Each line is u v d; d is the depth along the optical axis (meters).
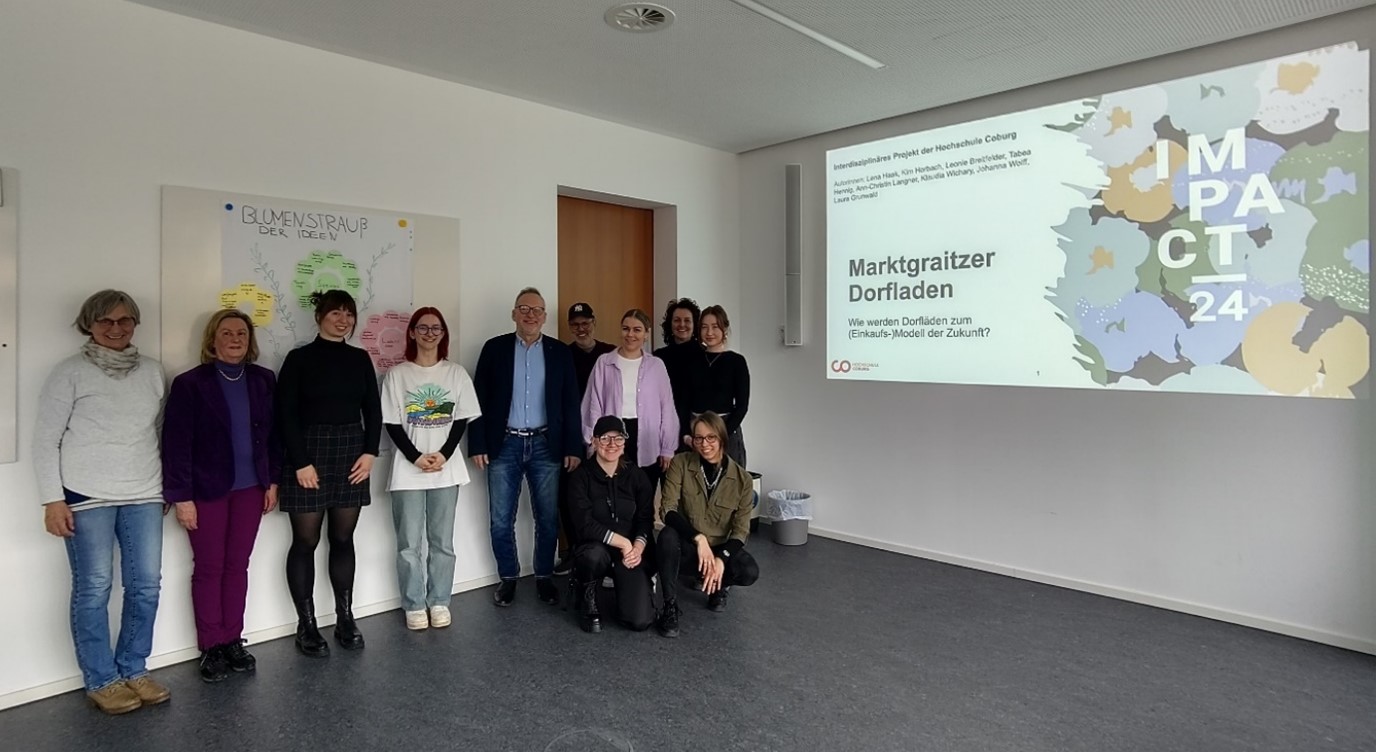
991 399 4.13
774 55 3.47
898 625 3.38
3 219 2.59
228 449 2.86
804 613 3.53
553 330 4.21
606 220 4.75
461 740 2.42
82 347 2.66
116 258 2.82
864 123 4.57
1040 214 3.90
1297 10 3.02
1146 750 2.37
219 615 2.89
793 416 5.04
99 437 2.58
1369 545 3.08
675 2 2.94
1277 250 3.23
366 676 2.87
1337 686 2.80
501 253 3.97
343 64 3.40
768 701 2.67
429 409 3.34
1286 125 3.19
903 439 4.50
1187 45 3.37
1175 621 3.43
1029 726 2.51
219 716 2.57
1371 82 3.00
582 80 3.78
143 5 2.87
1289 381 3.23
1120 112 3.63
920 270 4.38
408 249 3.60
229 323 2.86
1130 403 3.66
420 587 3.35
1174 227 3.49
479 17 3.04
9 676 2.63
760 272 5.18
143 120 2.88
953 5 2.97
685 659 3.02
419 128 3.65
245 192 3.12
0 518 2.61
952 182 4.22
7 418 2.61
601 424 3.38
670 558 3.35
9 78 2.61
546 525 3.76
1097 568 3.79
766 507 5.18
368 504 3.20
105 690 2.62
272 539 3.21
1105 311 3.71
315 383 3.05
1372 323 3.04
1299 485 3.22
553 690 2.75
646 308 4.99
